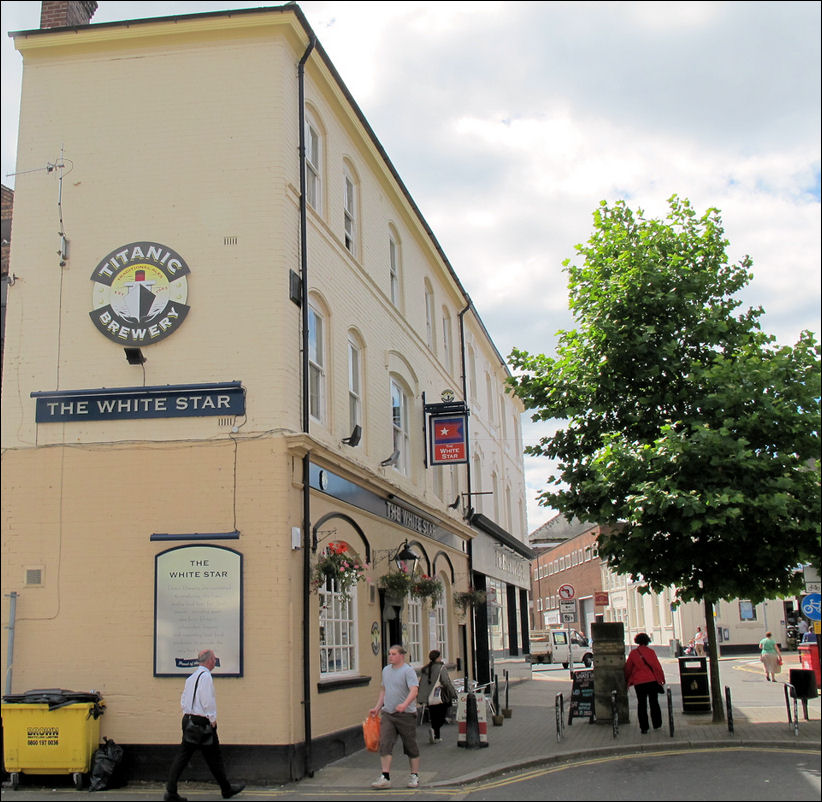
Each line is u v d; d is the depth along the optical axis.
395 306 18.86
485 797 9.77
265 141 13.05
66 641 11.75
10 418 12.49
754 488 13.34
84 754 10.88
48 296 12.82
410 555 16.23
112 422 12.30
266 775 11.05
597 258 15.83
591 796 9.48
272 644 11.40
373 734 10.69
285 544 11.70
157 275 12.70
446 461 19.75
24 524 12.14
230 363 12.33
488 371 31.77
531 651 43.72
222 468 11.98
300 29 13.66
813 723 14.43
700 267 15.77
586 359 15.68
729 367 14.04
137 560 11.87
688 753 12.26
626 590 54.12
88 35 13.50
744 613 43.28
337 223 15.49
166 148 13.16
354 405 16.06
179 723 11.34
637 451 13.82
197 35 13.48
